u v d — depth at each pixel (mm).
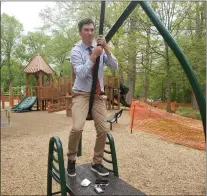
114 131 10000
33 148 7770
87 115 2742
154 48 14625
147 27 14281
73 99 2791
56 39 26438
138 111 11875
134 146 7902
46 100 20203
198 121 10234
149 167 6137
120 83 20688
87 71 2463
